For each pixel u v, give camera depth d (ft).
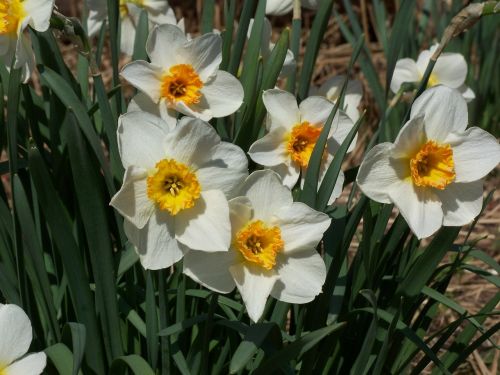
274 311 1.70
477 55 3.76
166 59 1.72
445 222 1.59
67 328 1.62
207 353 1.62
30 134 2.10
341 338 1.90
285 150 1.77
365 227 1.66
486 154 1.57
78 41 1.62
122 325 1.83
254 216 1.47
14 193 1.52
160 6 2.22
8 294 1.70
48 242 1.93
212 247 1.40
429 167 1.57
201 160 1.46
